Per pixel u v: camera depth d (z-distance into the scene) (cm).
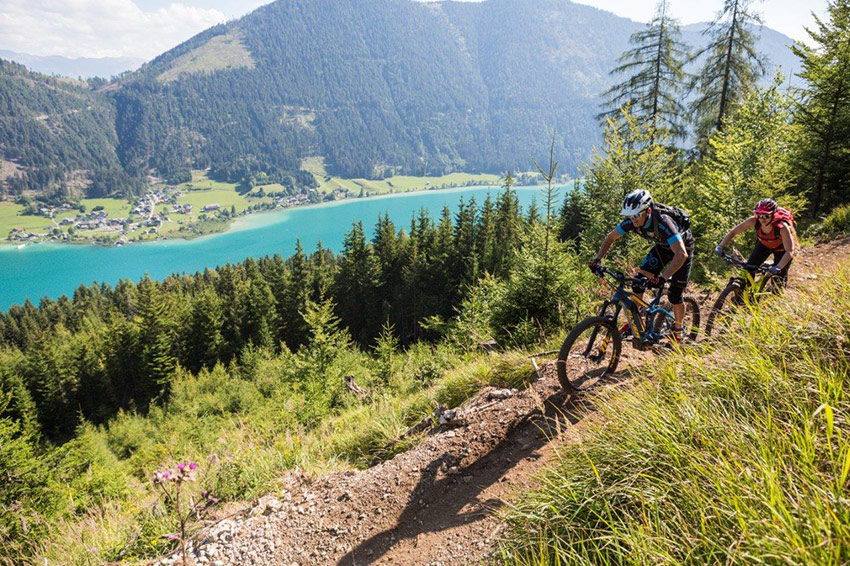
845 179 1447
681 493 201
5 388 5491
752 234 1256
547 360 539
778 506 166
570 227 3803
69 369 6006
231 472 521
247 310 6919
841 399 216
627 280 425
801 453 185
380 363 1465
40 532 561
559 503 246
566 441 349
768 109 1744
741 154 1543
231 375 4906
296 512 411
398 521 361
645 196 402
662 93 2047
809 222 1400
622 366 456
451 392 587
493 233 6319
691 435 227
